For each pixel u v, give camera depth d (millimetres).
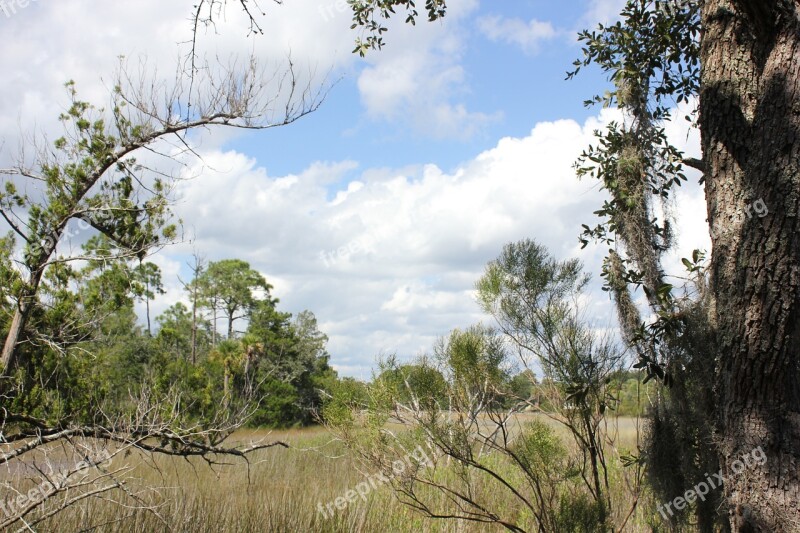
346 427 5633
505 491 6863
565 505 4922
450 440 5133
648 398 4875
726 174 3791
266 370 26125
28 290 5457
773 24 3641
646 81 5129
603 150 5262
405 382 5375
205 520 6996
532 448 4941
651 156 4891
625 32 5094
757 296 3414
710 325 4059
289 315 35594
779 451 3340
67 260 5688
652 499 4949
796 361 3381
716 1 4016
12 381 5309
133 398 5797
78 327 5832
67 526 6043
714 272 3766
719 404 3674
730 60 3896
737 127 3781
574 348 5043
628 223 4695
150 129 5852
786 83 3484
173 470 11039
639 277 4719
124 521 6316
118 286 6004
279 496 8711
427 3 5574
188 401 6598
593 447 5039
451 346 5371
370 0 5609
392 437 5453
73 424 5457
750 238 3467
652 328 4504
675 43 5152
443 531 6469
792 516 3250
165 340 8602
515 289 5387
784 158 3418
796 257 3361
